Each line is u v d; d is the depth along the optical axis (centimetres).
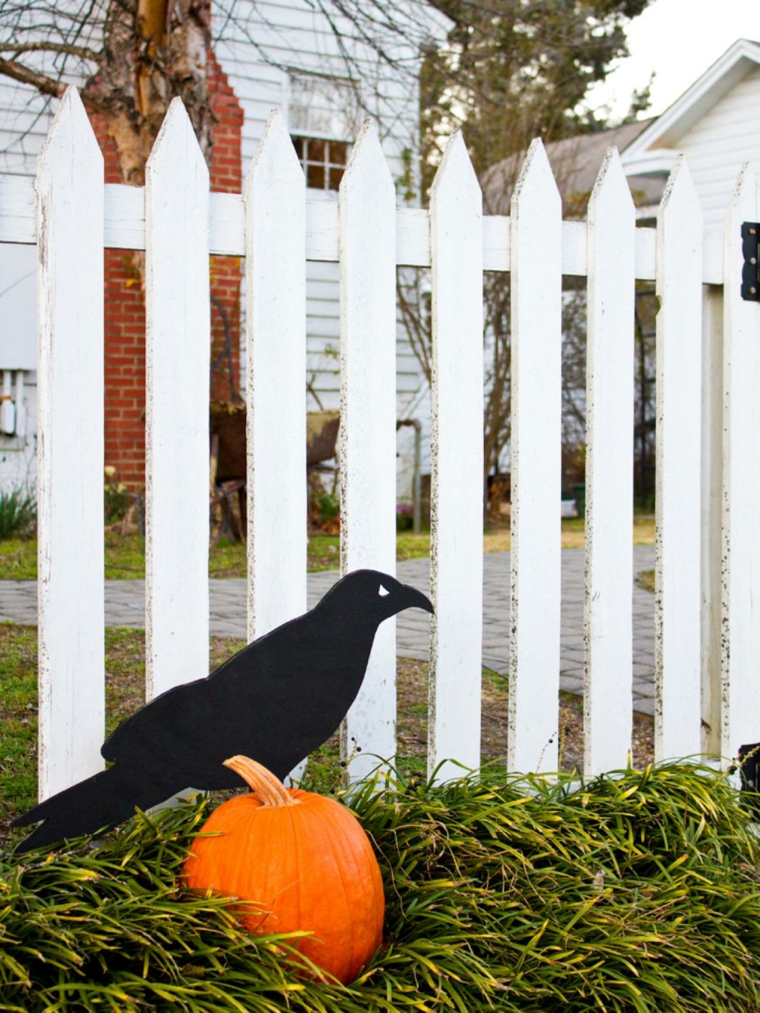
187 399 226
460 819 219
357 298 242
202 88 629
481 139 1270
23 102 893
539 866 221
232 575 659
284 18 1011
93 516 218
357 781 237
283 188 233
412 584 658
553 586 266
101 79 771
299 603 240
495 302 1138
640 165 1259
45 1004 156
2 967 154
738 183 289
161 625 225
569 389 1373
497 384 1155
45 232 212
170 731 204
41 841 195
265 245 231
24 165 902
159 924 169
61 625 215
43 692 215
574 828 225
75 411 215
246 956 171
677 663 282
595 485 270
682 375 281
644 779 246
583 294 1345
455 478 254
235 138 994
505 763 302
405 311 1101
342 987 172
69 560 216
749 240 290
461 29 864
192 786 205
